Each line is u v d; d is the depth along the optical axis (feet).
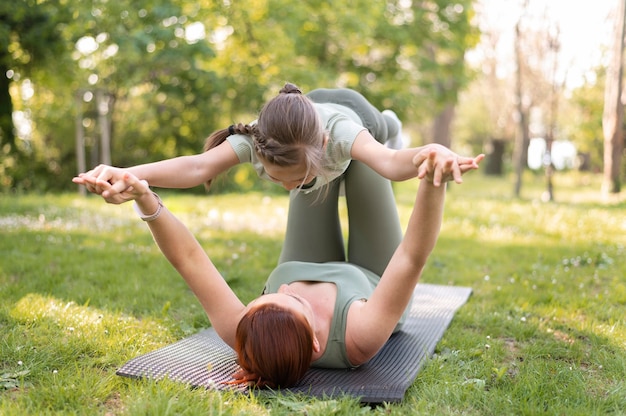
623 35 44.39
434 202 6.95
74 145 48.80
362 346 8.08
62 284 13.67
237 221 26.78
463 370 8.84
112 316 11.09
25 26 32.55
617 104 45.50
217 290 8.02
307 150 7.30
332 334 8.16
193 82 47.21
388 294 7.72
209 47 38.45
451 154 6.20
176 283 14.39
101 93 43.55
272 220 27.55
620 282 15.28
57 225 23.50
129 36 34.58
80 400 7.47
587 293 14.07
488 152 102.89
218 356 9.20
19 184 42.68
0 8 30.63
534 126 79.36
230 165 7.97
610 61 46.06
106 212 28.99
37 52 34.17
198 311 11.92
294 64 47.19
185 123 52.44
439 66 51.80
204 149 8.19
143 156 52.85
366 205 9.43
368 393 7.66
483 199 43.86
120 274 14.83
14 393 7.75
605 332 10.73
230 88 47.26
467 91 54.95
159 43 37.37
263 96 46.39
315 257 9.68
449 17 50.78
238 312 8.02
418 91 53.52
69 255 17.12
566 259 18.35
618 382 8.39
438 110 54.90
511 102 74.13
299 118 7.24
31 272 14.94
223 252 18.75
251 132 7.81
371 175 9.36
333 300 8.30
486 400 7.64
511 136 86.28
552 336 10.73
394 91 49.08
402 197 46.98
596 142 71.92
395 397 7.57
